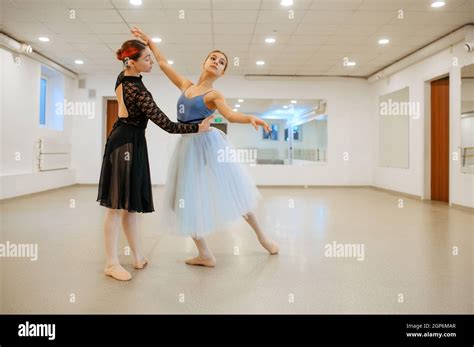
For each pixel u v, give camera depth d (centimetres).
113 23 569
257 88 948
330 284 207
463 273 229
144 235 343
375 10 513
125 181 212
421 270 236
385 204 608
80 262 248
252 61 794
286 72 901
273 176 963
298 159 1081
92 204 572
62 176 851
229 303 179
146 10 519
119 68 861
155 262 252
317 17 539
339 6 500
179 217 224
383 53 726
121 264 246
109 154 213
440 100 678
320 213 497
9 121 639
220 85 944
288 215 477
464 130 575
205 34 617
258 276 221
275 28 587
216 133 242
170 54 736
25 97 692
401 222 427
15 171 661
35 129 730
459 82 592
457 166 585
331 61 791
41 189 745
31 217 443
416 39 635
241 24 570
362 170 963
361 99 961
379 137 907
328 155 960
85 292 192
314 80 952
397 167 809
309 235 347
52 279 212
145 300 181
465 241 323
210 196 226
